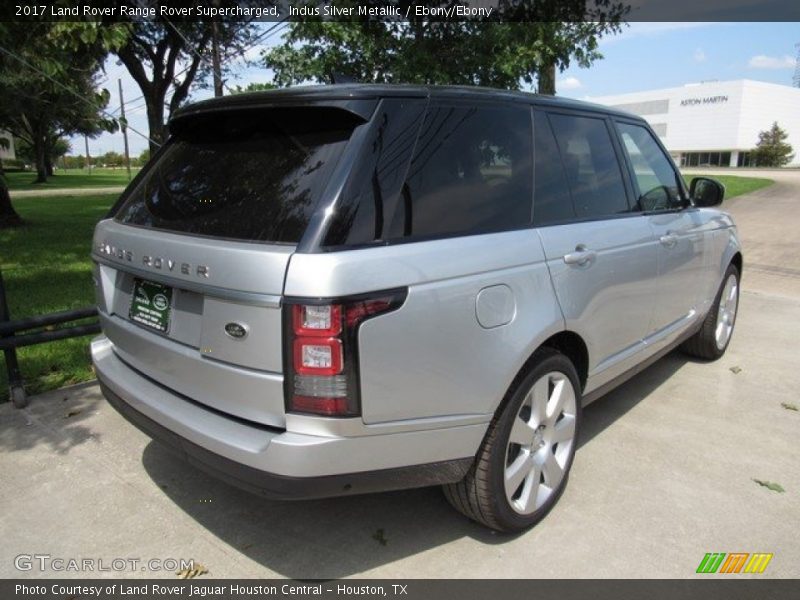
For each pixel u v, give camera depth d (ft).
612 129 12.07
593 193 10.99
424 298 7.47
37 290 23.88
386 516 9.90
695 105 318.86
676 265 13.14
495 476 8.67
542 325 8.91
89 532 9.50
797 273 30.40
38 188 111.65
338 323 6.85
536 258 8.99
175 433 8.25
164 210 9.11
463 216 8.34
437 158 8.24
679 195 14.25
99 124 19.47
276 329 7.03
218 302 7.57
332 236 7.03
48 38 17.98
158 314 8.79
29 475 11.02
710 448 12.19
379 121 7.72
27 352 16.76
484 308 8.11
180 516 9.89
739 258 17.38
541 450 9.57
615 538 9.37
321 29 23.12
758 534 9.50
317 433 7.11
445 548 9.14
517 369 8.55
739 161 311.68
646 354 12.68
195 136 9.86
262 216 7.62
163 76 53.93
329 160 7.53
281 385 7.13
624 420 13.43
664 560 8.89
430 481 8.11
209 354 7.80
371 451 7.43
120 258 9.29
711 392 15.03
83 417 13.28
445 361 7.74
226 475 7.68
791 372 16.48
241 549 9.12
